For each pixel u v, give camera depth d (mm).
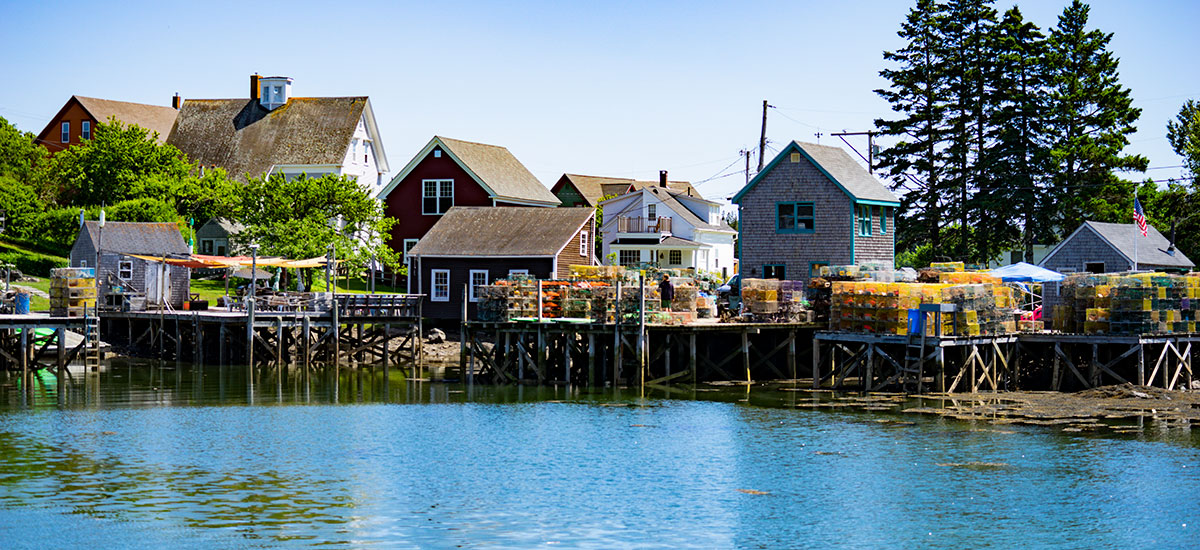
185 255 51094
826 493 23172
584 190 96188
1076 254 56156
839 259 48438
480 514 21484
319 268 61344
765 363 42125
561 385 39281
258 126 79000
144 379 40156
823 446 27781
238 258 50344
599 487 23609
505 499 22562
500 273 53188
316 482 23781
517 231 54250
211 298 59719
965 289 36375
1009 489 23438
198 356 45531
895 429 30047
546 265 52438
